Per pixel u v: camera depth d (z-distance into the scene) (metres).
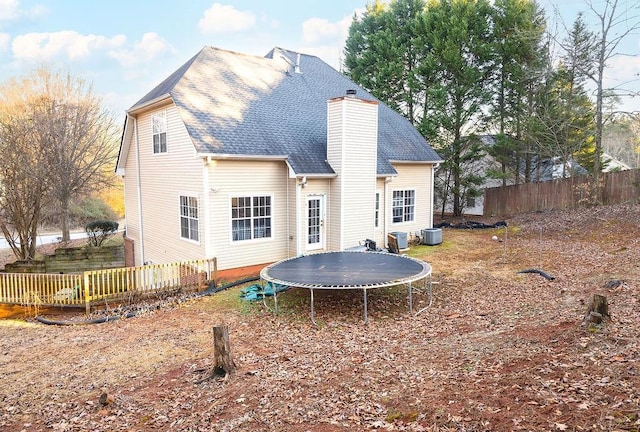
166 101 14.92
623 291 8.45
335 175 15.04
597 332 6.05
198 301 11.88
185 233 14.97
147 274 12.64
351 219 15.48
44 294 12.46
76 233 33.12
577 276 11.06
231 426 4.96
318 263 12.16
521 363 5.57
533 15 24.66
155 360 7.78
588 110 22.56
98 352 8.47
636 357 4.97
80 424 5.43
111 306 11.98
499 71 27.03
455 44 26.36
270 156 14.00
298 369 6.70
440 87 26.56
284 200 14.98
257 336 8.77
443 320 9.02
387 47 30.55
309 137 15.91
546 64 23.77
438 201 30.81
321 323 9.48
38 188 21.97
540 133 23.97
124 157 19.44
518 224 21.69
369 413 4.87
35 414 5.93
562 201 22.39
